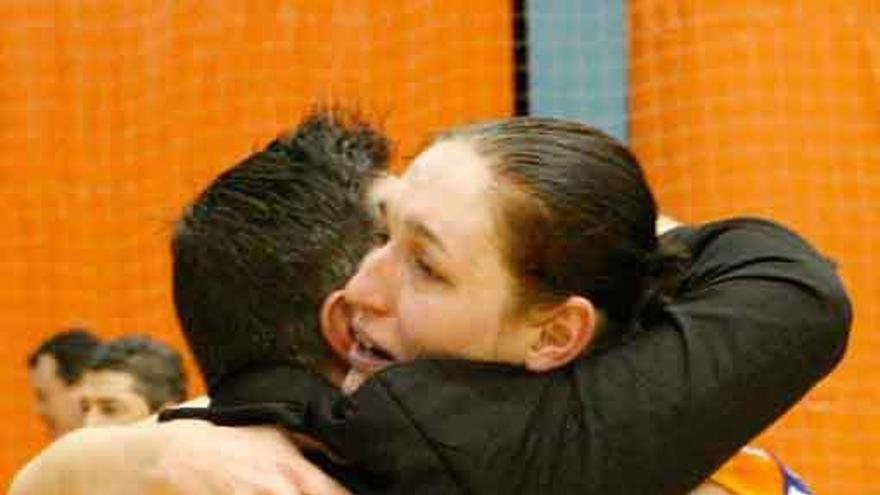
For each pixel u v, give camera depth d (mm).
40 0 7594
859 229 7188
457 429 1885
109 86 7578
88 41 7594
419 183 1924
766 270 2031
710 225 2205
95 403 5535
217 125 7422
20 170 7676
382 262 1994
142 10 7547
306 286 2186
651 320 2016
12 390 7539
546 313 1908
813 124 7211
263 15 7410
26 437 7512
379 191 2199
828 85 7230
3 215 7648
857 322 7129
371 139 2365
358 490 1967
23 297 7629
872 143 7203
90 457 2123
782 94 7215
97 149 7613
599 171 1914
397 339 1992
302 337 2178
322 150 2285
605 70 7320
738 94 7211
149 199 7492
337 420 1955
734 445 1926
